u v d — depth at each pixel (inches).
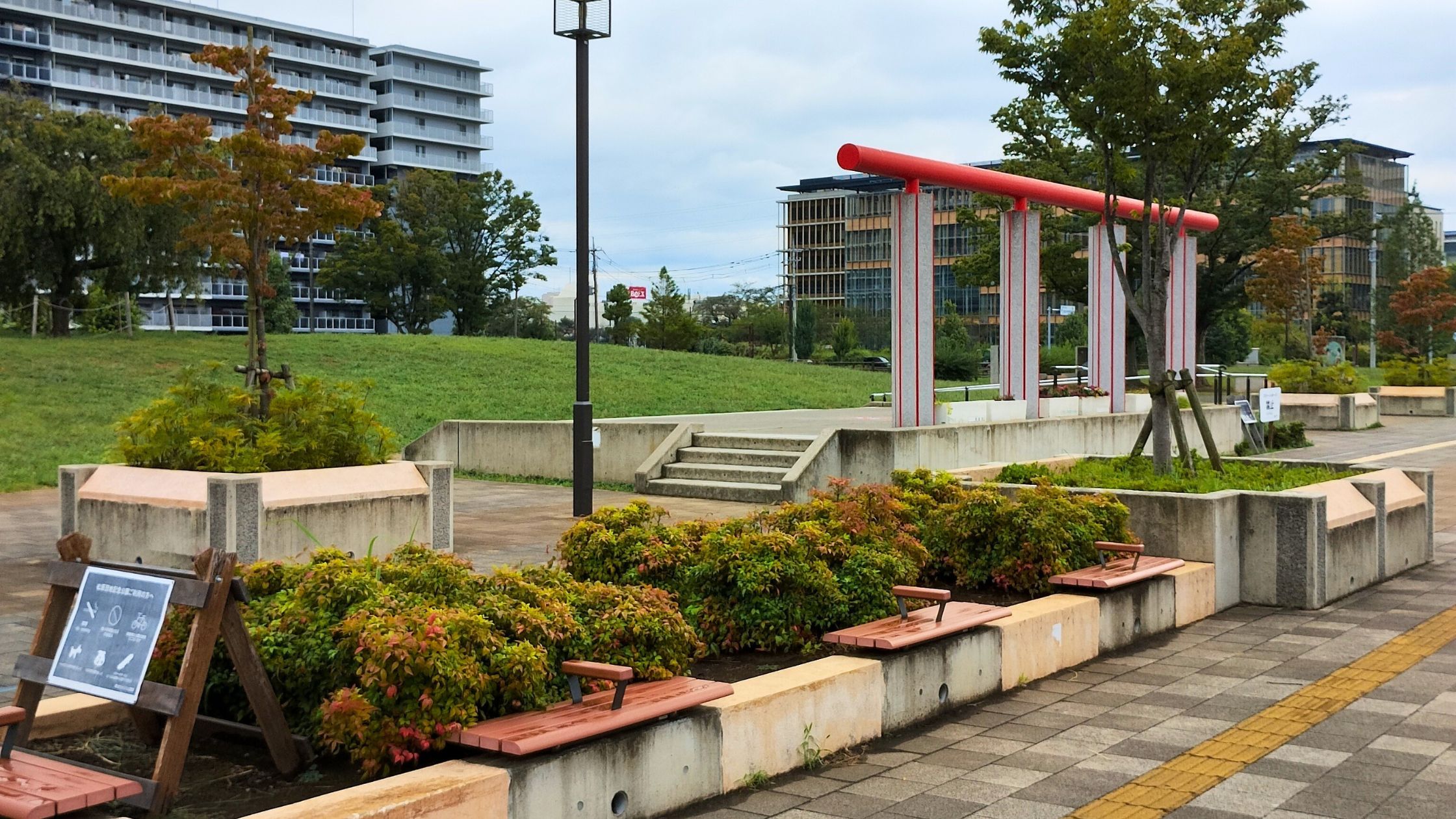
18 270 1774.1
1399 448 995.3
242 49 546.6
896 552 301.4
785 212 4215.1
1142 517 400.8
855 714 247.0
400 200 2928.2
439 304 2896.2
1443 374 1508.4
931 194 663.1
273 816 157.5
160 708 174.9
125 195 542.3
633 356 1846.7
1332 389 1263.5
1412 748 244.1
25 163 1664.6
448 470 478.9
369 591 212.5
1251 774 228.2
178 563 427.5
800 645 276.4
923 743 250.5
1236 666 316.5
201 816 175.0
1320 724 261.7
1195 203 1557.6
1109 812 207.5
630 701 206.7
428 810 167.2
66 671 183.0
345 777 192.7
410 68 4136.3
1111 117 468.8
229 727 203.0
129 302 1998.0
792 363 2043.6
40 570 445.1
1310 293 1764.3
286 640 206.5
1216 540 388.8
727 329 3400.6
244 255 534.0
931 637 263.3
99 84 3336.6
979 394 1232.2
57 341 1596.9
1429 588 427.5
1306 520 391.9
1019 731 258.8
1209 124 465.1
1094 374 871.7
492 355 1727.4
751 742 223.0
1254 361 2970.0
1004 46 481.4
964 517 352.2
